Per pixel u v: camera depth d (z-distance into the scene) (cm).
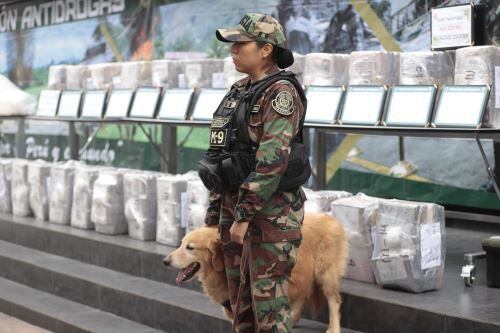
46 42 1369
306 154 442
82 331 643
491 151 798
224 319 576
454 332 489
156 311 639
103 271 752
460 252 715
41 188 899
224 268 491
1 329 705
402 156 867
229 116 439
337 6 910
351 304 551
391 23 858
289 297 513
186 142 1094
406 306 516
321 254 531
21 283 809
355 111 643
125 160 1205
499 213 813
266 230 429
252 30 439
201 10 1078
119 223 803
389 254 555
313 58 705
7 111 1024
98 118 911
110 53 1235
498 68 586
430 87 603
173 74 859
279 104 424
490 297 540
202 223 696
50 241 841
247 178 420
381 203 564
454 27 647
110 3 1226
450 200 834
